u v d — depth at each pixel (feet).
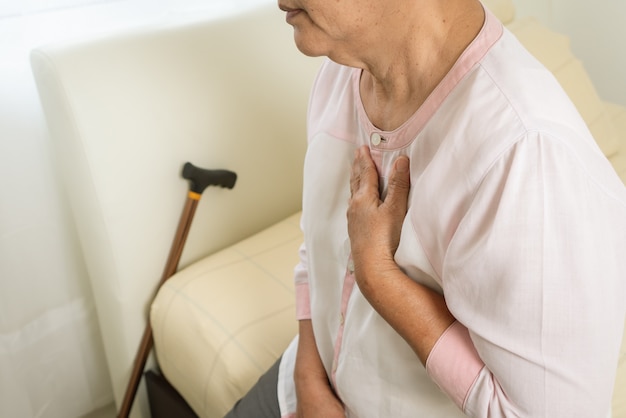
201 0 5.39
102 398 6.01
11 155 4.86
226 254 5.36
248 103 5.28
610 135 6.57
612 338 2.43
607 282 2.37
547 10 8.75
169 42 4.83
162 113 4.85
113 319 5.28
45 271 5.27
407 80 2.75
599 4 8.59
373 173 2.96
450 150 2.50
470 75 2.56
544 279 2.30
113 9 5.03
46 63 4.45
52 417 5.71
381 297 2.79
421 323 2.73
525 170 2.31
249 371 4.57
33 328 5.35
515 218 2.31
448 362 2.67
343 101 3.24
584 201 2.32
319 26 2.62
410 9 2.57
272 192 5.73
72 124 4.51
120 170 4.76
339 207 3.26
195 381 4.89
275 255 5.33
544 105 2.40
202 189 5.03
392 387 3.10
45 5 4.72
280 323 4.78
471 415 2.66
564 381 2.39
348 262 3.18
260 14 5.28
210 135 5.14
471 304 2.48
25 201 5.01
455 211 2.50
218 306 4.91
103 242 4.89
